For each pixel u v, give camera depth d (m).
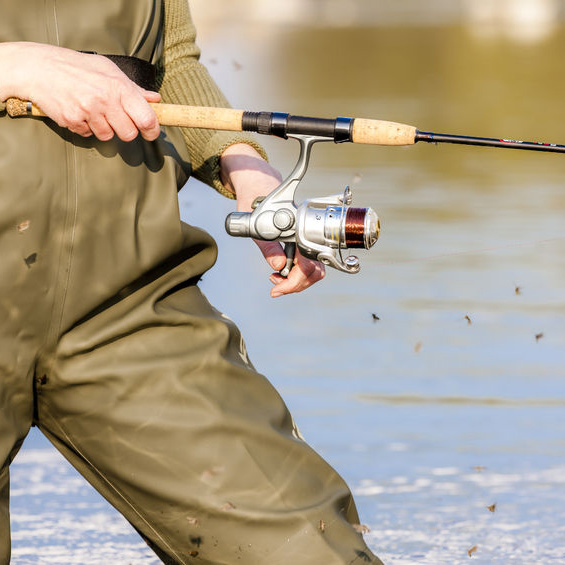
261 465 4.82
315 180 20.98
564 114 29.52
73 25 4.70
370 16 70.81
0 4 4.62
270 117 4.88
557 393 10.21
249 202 5.18
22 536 7.50
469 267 15.03
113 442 4.82
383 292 13.85
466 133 26.42
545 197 19.88
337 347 11.62
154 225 4.79
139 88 4.72
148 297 4.84
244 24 62.41
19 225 4.53
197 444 4.79
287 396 10.12
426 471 8.53
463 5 80.06
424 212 18.50
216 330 4.96
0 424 4.66
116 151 4.67
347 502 5.01
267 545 4.76
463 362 11.09
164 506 4.83
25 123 4.55
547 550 7.30
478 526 7.62
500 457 8.77
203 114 4.82
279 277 5.17
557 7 77.88
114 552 7.34
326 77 38.41
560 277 14.53
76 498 8.09
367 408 9.84
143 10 4.90
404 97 33.06
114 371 4.78
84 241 4.64
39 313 4.64
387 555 7.22
